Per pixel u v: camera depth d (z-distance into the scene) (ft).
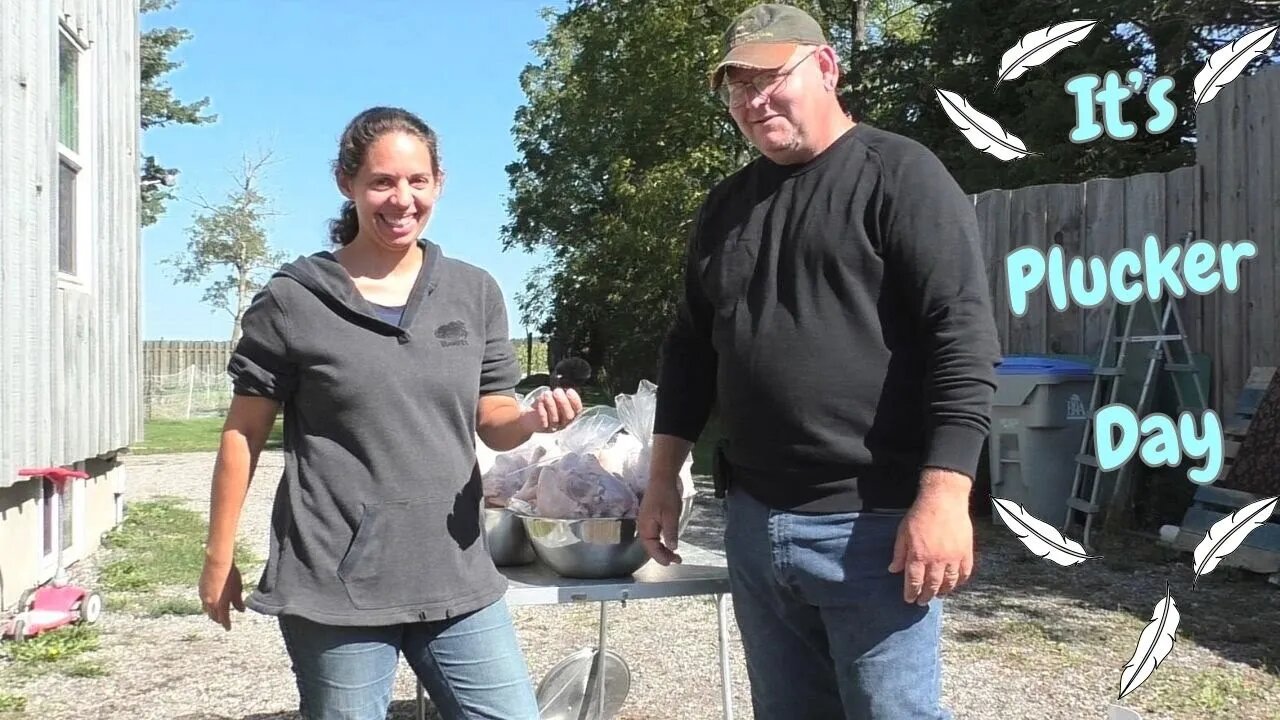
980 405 5.90
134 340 24.61
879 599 6.22
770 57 6.38
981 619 15.21
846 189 6.36
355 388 6.50
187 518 26.25
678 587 8.06
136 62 24.93
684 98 60.80
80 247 20.84
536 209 95.50
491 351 7.39
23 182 16.97
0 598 16.08
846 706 6.49
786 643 6.90
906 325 6.27
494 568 7.09
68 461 19.30
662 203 61.21
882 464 6.24
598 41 66.74
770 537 6.52
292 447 6.72
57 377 18.72
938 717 6.33
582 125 70.69
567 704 11.07
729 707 8.83
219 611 6.91
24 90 17.02
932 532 5.77
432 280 6.95
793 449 6.39
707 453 36.24
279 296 6.55
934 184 6.17
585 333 85.71
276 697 12.49
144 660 13.97
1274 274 19.25
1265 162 19.43
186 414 83.51
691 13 60.64
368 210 6.74
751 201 6.85
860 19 58.29
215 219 108.37
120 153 23.54
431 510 6.66
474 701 6.77
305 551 6.51
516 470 9.18
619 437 9.14
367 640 6.53
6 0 16.34
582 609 16.67
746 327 6.61
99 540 22.36
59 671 13.42
